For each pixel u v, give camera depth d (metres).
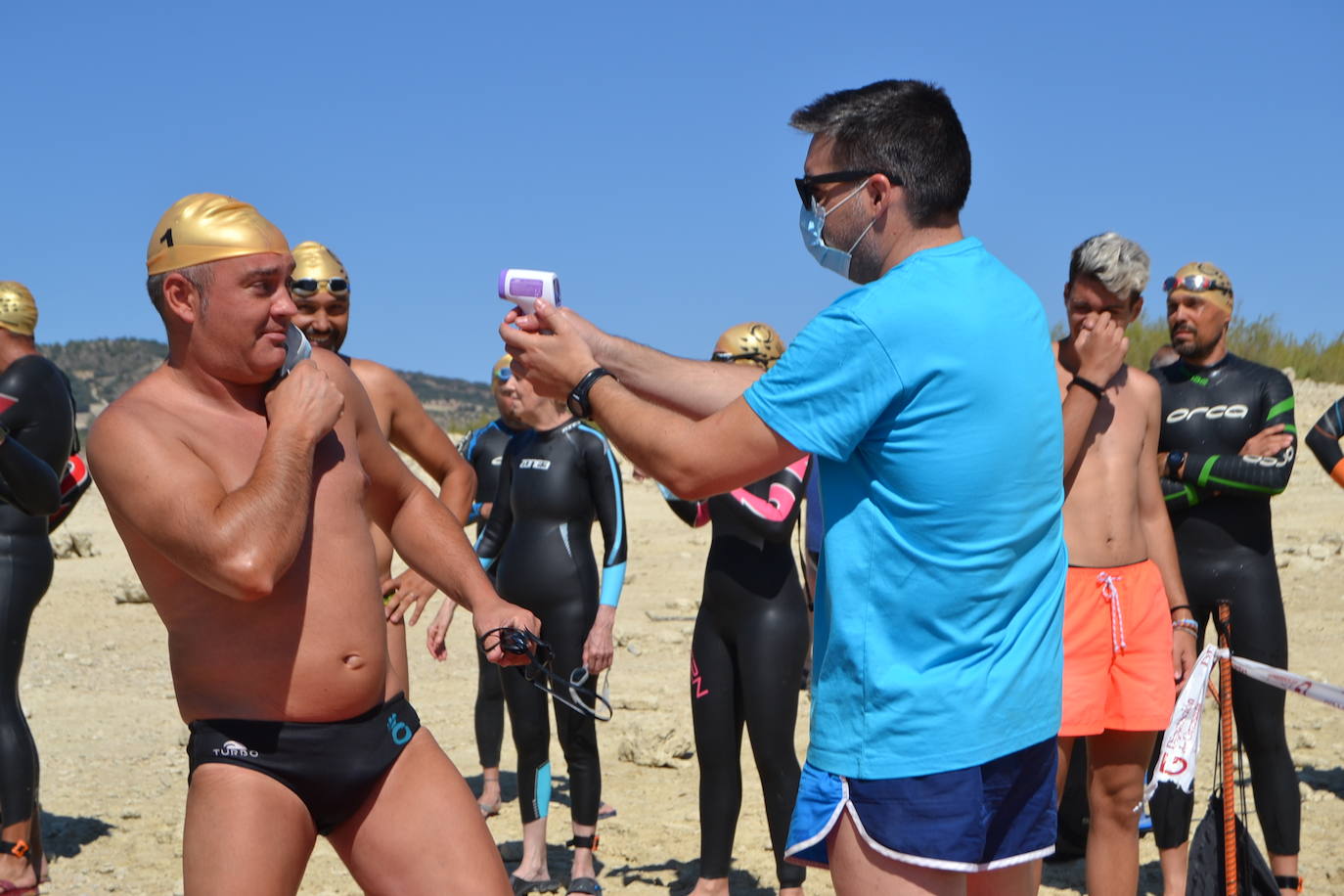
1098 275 4.47
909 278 3.02
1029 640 3.11
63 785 7.57
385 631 3.44
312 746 3.19
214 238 3.23
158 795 7.38
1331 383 21.88
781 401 2.99
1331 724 8.02
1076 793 6.07
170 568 3.21
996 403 2.99
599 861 6.23
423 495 3.80
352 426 3.54
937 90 3.23
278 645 3.19
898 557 3.03
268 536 3.03
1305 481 17.20
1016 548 3.06
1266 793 5.27
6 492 4.95
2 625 5.54
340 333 4.91
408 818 3.29
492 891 3.27
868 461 3.06
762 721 5.11
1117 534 4.66
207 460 3.22
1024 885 3.32
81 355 166.50
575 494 5.91
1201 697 4.14
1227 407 5.55
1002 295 3.10
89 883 5.93
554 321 3.33
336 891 5.86
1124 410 4.80
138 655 11.54
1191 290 5.58
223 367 3.28
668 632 11.54
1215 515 5.41
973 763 3.01
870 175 3.13
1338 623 10.45
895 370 2.95
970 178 3.21
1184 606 5.01
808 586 6.23
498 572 6.07
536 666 3.58
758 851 6.32
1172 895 5.05
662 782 7.55
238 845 3.07
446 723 8.93
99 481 3.15
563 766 8.05
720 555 5.20
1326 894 5.39
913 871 3.05
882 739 3.04
